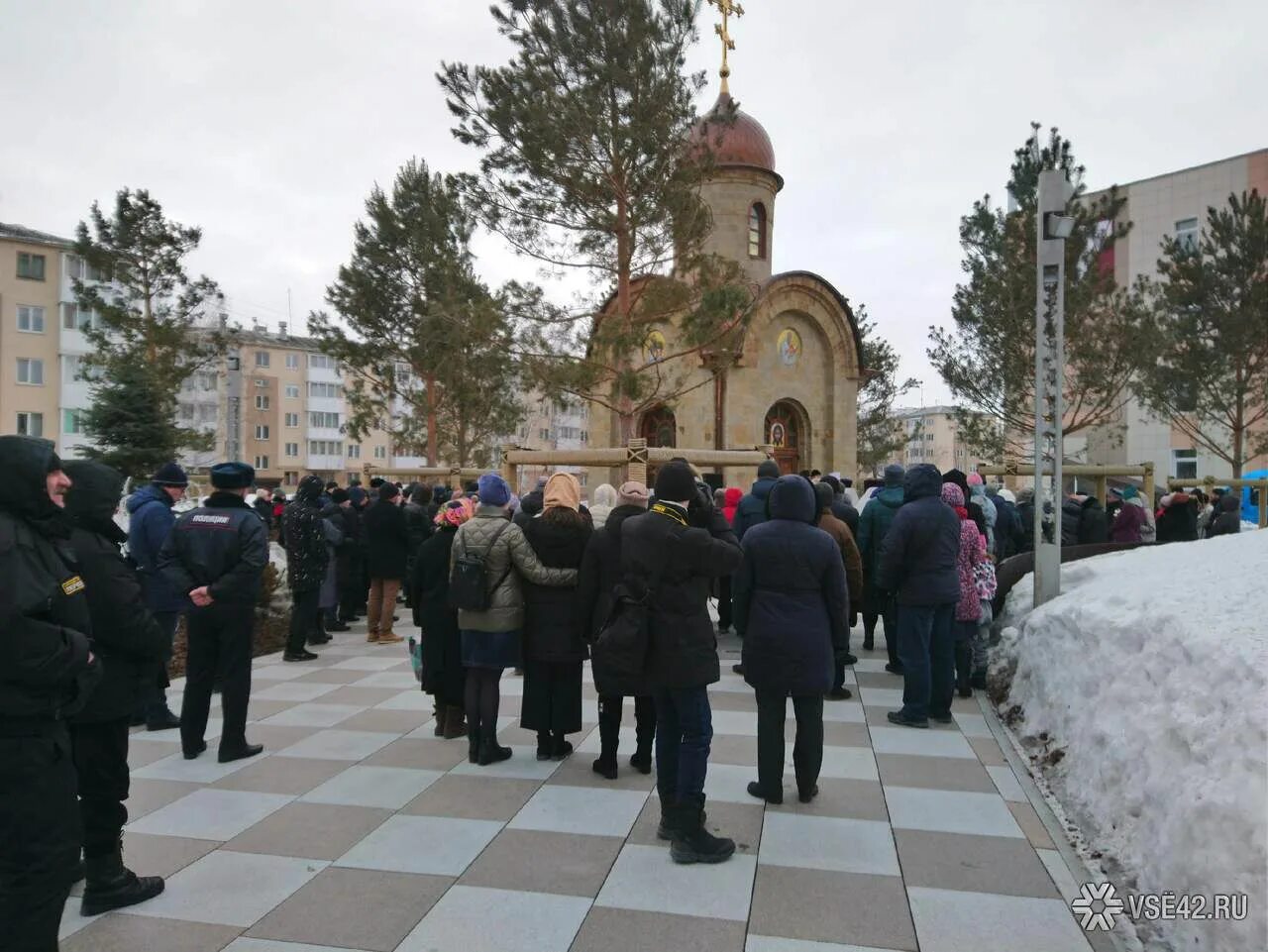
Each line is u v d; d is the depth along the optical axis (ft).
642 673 14.56
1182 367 79.56
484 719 19.16
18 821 9.53
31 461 9.86
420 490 42.16
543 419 235.20
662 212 49.34
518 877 13.65
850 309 85.30
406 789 17.69
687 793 14.17
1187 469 129.49
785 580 16.46
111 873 12.70
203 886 13.41
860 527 29.45
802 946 11.56
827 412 86.63
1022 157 67.87
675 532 14.69
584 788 17.75
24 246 139.23
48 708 9.70
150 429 53.42
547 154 47.91
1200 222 131.44
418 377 94.27
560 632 19.30
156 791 17.54
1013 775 18.29
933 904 12.67
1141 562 25.12
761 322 79.46
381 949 11.54
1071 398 69.21
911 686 22.02
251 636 19.74
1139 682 15.25
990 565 25.44
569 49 47.24
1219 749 11.49
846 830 15.44
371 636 35.04
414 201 82.79
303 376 219.00
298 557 30.60
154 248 71.82
